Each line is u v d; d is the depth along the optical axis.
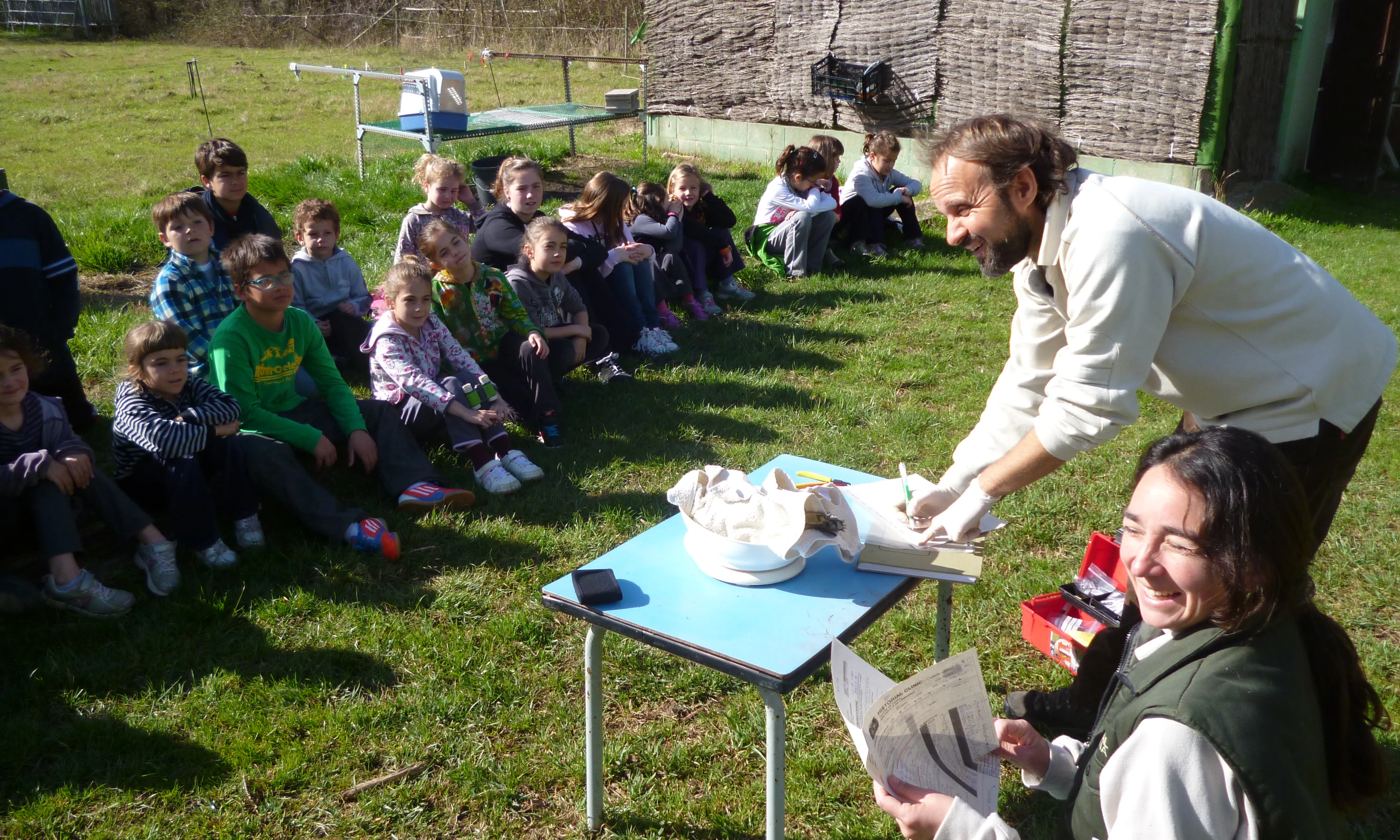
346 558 3.56
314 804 2.50
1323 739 1.30
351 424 4.05
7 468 3.11
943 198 2.03
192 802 2.50
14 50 24.44
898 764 1.66
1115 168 9.05
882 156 7.75
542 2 25.23
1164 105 8.64
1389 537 3.73
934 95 9.88
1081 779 1.50
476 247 5.49
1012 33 9.23
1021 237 2.01
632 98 10.95
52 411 3.33
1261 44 8.73
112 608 3.20
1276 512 1.25
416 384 4.13
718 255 6.65
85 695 2.85
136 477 3.55
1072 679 2.98
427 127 8.98
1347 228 8.84
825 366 5.59
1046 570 3.54
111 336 5.50
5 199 4.10
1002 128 1.94
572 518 3.92
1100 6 8.70
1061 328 2.21
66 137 13.23
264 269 3.72
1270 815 1.18
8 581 3.19
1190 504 1.28
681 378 5.36
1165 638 1.44
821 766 2.66
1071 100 9.10
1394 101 11.96
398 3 27.31
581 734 2.76
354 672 3.00
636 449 4.52
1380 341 2.13
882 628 3.21
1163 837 1.23
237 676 2.94
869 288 7.00
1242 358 2.04
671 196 6.33
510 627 3.17
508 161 5.51
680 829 2.45
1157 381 2.21
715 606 2.07
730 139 11.71
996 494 2.12
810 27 10.65
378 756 2.67
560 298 5.09
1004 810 2.49
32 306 4.13
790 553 2.09
